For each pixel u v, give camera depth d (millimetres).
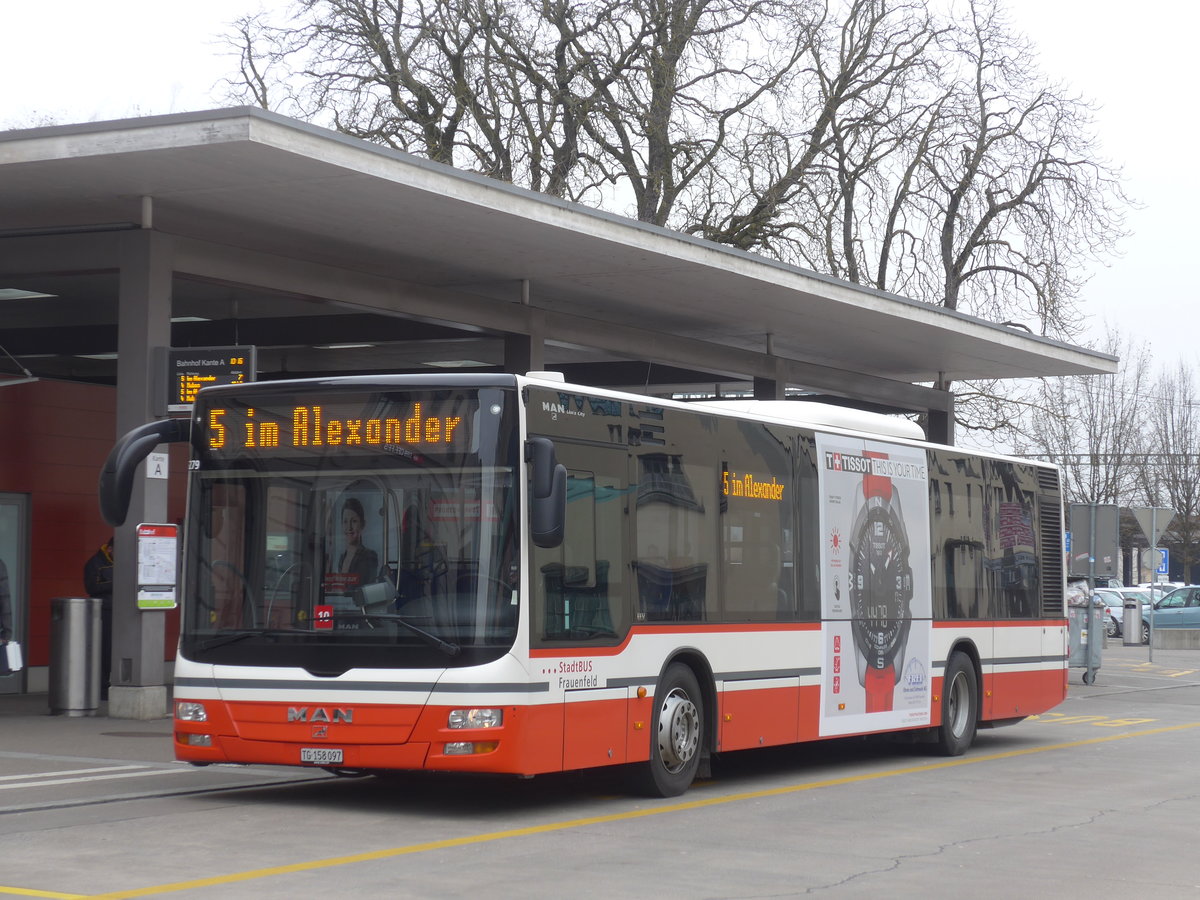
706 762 12492
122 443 10836
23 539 20000
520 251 19469
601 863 8883
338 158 14961
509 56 31250
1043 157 36562
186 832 9688
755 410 14117
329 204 16766
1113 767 14883
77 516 20656
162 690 16594
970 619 16422
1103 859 9477
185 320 24406
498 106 31062
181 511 22672
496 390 10461
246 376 16047
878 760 15508
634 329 23844
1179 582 76500
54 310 23500
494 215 17266
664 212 32781
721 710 12461
